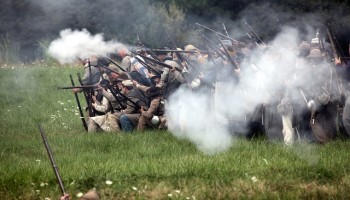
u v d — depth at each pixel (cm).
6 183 1716
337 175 1708
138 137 2281
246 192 1642
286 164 1777
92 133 2411
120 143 2216
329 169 1727
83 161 1947
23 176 1741
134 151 2080
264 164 1789
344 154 1891
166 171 1750
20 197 1666
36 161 1944
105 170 1758
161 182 1698
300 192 1634
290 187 1670
